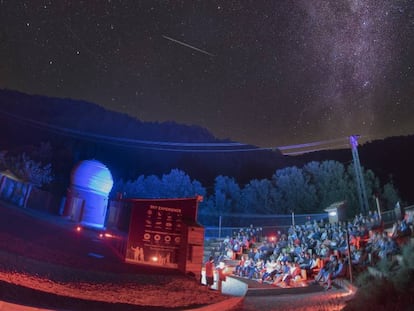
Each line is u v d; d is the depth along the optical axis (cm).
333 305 1179
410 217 2264
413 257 1345
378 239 2014
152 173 9606
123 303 1010
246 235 3812
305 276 2138
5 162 4016
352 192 5284
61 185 6109
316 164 5919
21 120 9575
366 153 9844
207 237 4681
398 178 8012
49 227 2394
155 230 2016
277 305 1334
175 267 1969
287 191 5734
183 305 1115
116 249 2164
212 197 6172
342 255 2100
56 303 848
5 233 1730
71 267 1448
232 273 2966
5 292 816
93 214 3616
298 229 3525
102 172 3719
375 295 952
